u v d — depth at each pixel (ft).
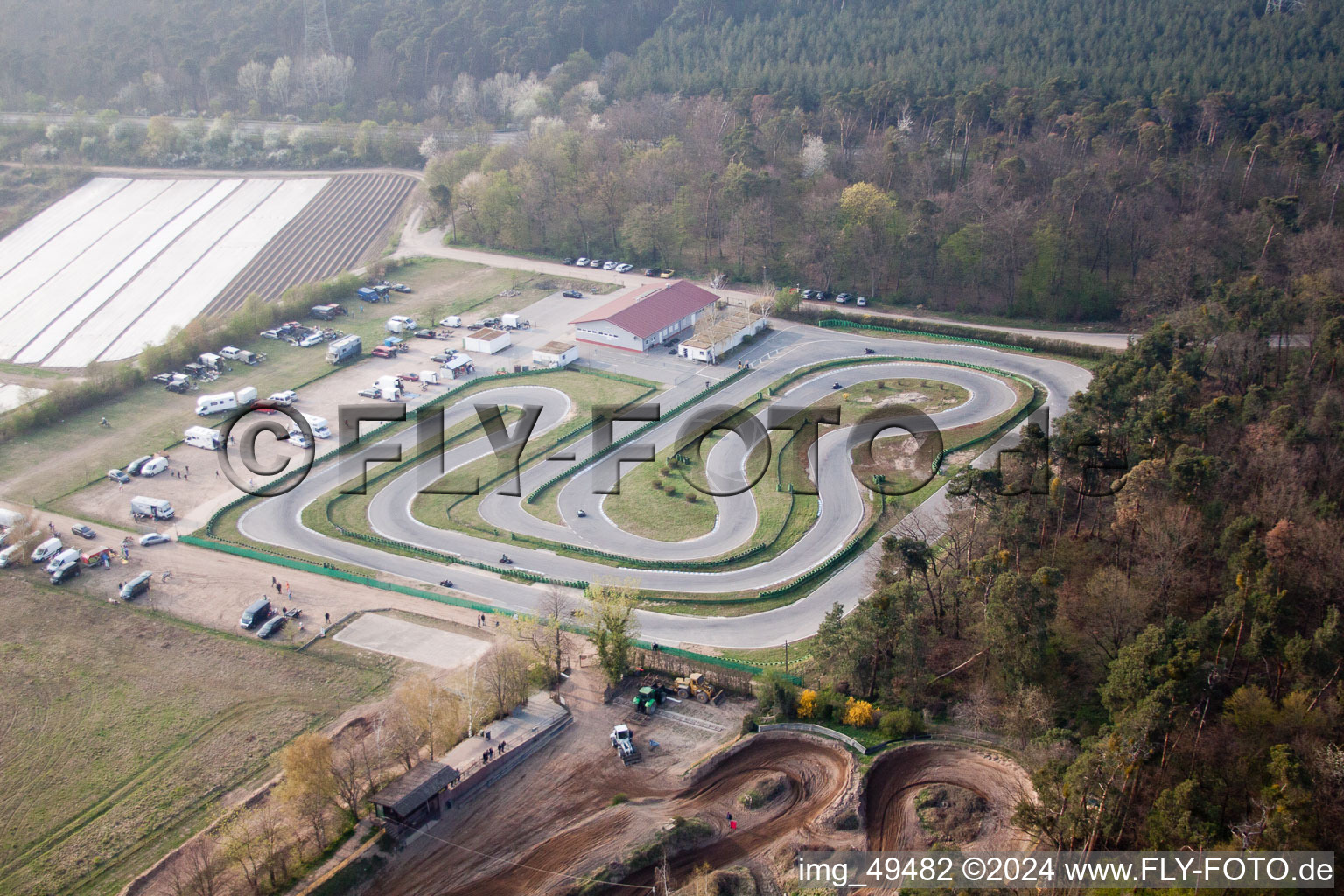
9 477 584.40
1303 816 293.23
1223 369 562.25
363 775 359.66
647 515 544.62
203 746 385.91
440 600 474.08
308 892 313.73
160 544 519.60
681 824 334.65
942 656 412.36
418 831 338.54
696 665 424.46
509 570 496.23
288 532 532.73
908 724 369.50
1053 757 337.31
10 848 342.85
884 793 347.56
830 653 401.29
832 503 547.90
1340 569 381.40
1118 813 316.40
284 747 377.71
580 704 404.16
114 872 331.98
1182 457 418.10
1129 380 515.09
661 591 480.64
